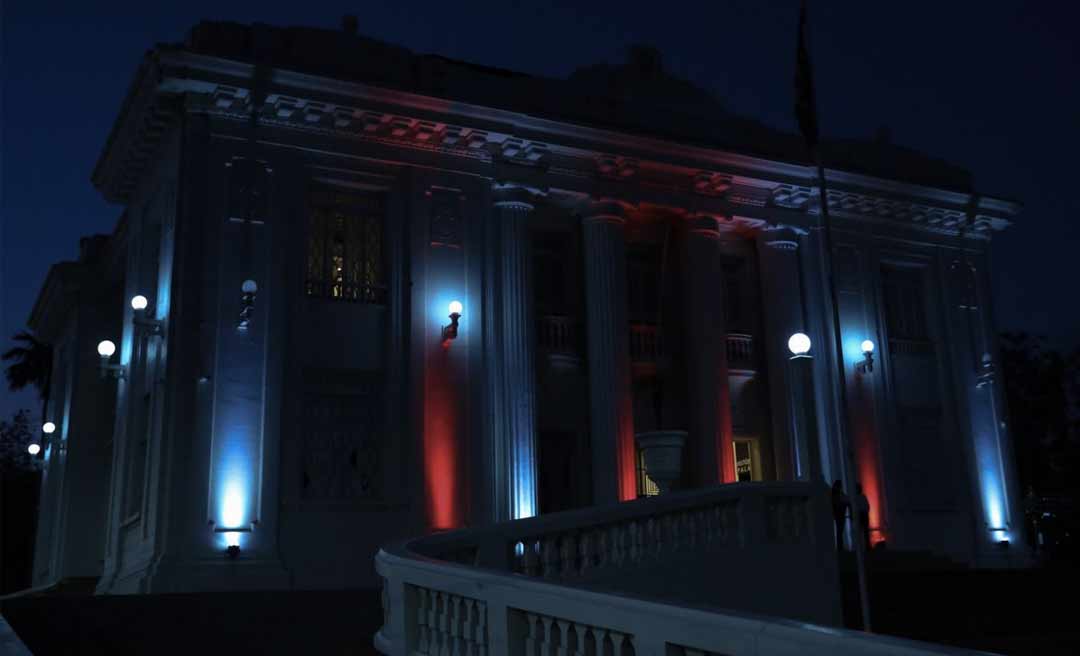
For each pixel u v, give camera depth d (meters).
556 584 5.66
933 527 23.84
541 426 20.67
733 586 12.81
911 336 25.30
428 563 7.50
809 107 15.36
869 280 24.52
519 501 18.89
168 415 16.66
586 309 21.36
